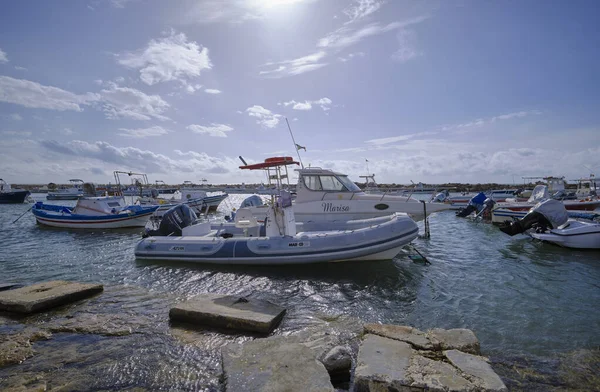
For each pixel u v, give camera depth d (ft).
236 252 27.91
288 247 27.12
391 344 13.62
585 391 11.67
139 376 12.57
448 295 21.80
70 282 22.84
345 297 21.29
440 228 56.08
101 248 39.55
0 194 129.39
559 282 24.64
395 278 25.26
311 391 10.72
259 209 41.29
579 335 16.16
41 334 15.81
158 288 23.32
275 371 11.81
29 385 11.90
